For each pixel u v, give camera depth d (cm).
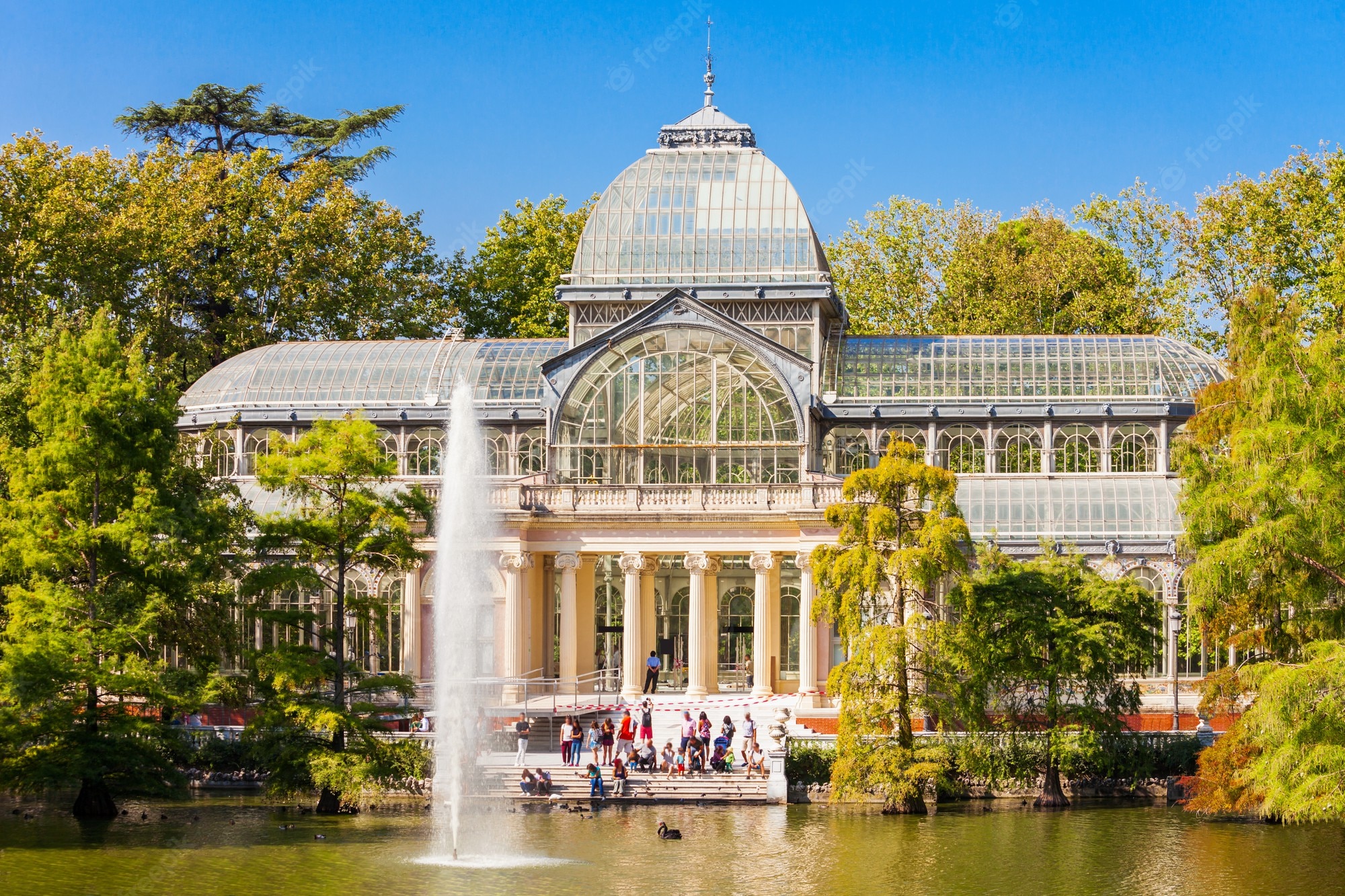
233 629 7594
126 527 6925
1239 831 6669
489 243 13925
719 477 9481
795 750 7544
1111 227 13438
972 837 6531
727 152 10569
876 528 7312
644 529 9144
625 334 9481
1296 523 6184
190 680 7069
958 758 7306
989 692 7688
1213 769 6838
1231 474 6631
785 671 9425
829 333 10562
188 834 6575
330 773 6794
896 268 13738
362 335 12712
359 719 7119
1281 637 6800
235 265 12431
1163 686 8588
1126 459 9762
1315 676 5841
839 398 10006
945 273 13512
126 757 6762
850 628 7350
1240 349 6762
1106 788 7488
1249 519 6512
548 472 9525
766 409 9438
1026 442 9838
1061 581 7625
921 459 9850
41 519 7019
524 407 10144
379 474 7344
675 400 9512
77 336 9038
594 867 5959
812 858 6122
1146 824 6812
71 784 6712
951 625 7394
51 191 11019
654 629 9538
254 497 9856
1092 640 7269
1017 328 13175
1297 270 11812
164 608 6962
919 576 7131
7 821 6919
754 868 5962
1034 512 9294
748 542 9081
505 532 9069
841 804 7325
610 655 9806
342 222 12494
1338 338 6384
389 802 7381
